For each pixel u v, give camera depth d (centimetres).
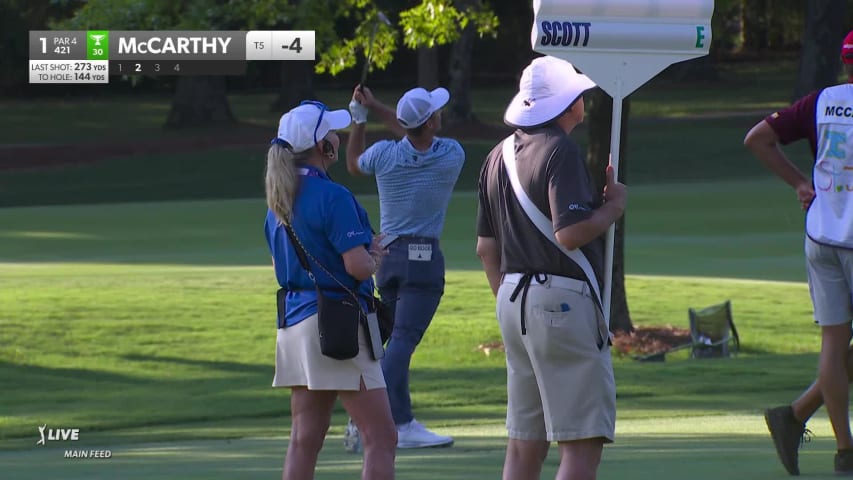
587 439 1778
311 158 1972
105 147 17700
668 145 16525
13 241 9181
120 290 6750
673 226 9838
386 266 2939
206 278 7206
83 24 6175
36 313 6022
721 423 3238
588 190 1728
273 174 1930
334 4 6200
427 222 2938
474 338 5653
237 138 18638
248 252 8625
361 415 1986
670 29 1850
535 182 1733
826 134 2136
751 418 3381
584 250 1755
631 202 11444
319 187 1933
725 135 17138
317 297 1944
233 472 2384
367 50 6153
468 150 16500
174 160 16588
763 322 6128
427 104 2884
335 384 1955
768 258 8250
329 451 2877
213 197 14300
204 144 18038
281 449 2928
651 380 4406
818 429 2925
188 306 6297
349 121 1995
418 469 2402
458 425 3469
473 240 9088
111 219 10588
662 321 6169
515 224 1764
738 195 11925
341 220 1914
